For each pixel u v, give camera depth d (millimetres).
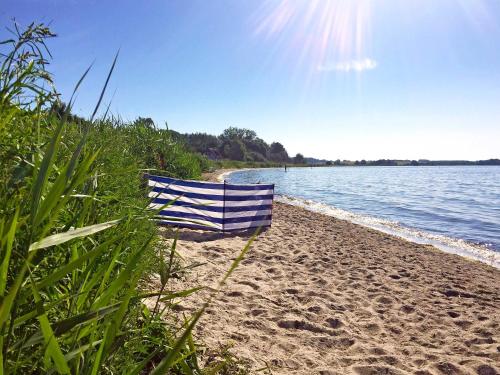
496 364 3467
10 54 1449
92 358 1207
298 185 36625
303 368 2992
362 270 6359
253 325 3602
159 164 9719
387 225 13797
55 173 1659
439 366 3338
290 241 7945
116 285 1103
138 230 1984
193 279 4414
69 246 1423
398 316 4504
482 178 62688
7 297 719
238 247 6805
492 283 6488
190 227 7438
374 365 3211
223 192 7711
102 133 3320
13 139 1490
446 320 4480
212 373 1232
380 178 57719
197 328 3064
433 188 37062
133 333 1800
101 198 2041
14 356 987
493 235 12648
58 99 1645
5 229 943
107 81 1005
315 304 4465
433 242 10898
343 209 18312
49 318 1306
